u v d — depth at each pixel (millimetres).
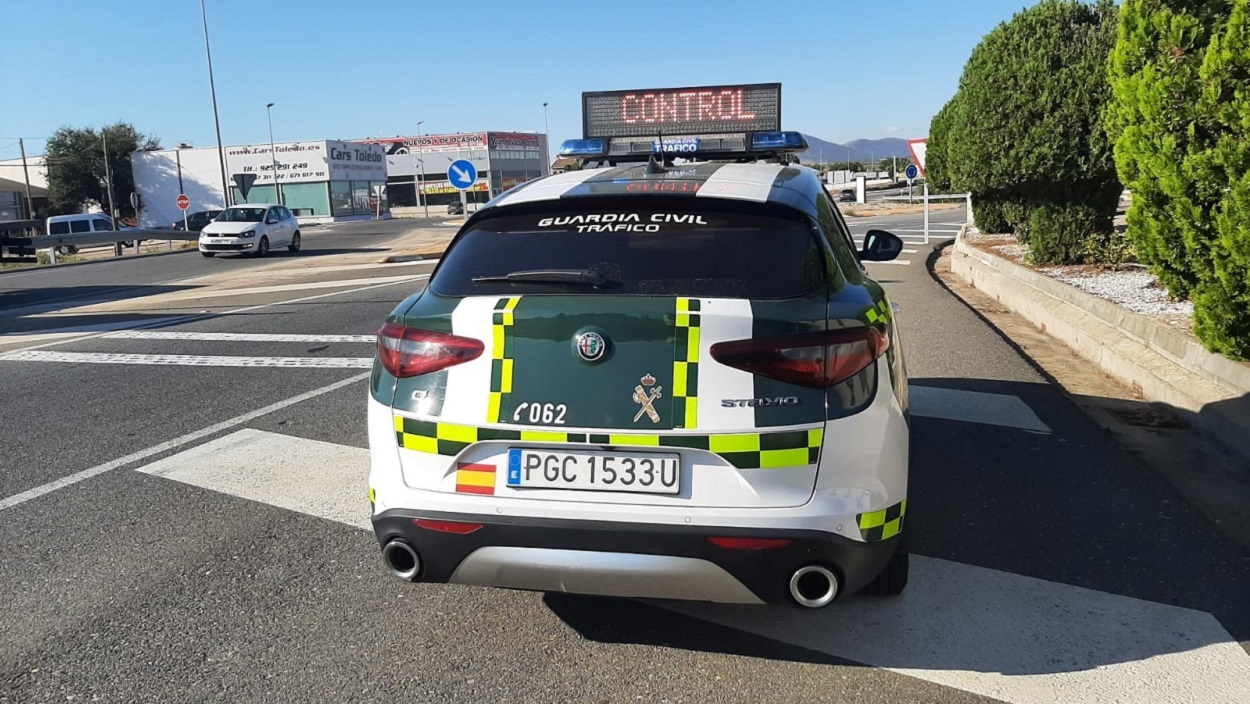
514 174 92188
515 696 3004
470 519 2963
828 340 2906
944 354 8234
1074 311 8945
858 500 2889
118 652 3311
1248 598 3588
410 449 3096
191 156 63469
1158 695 2943
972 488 4797
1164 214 6312
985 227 17969
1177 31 6020
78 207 68812
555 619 3521
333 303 12766
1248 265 5238
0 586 3842
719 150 7805
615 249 3219
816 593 2910
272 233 26016
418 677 3129
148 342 9641
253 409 6656
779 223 3291
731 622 3479
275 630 3455
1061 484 4844
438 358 3057
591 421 2900
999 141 11188
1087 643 3271
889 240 5441
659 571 2869
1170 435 5695
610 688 3041
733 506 2850
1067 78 10625
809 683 3051
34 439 5992
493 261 3307
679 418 2859
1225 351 5734
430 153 89250
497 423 2965
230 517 4570
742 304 2938
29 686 3094
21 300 15625
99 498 4863
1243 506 4520
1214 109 5551
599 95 8078
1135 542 4121
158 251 31078
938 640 3311
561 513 2900
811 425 2852
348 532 4375
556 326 2947
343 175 63156
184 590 3787
